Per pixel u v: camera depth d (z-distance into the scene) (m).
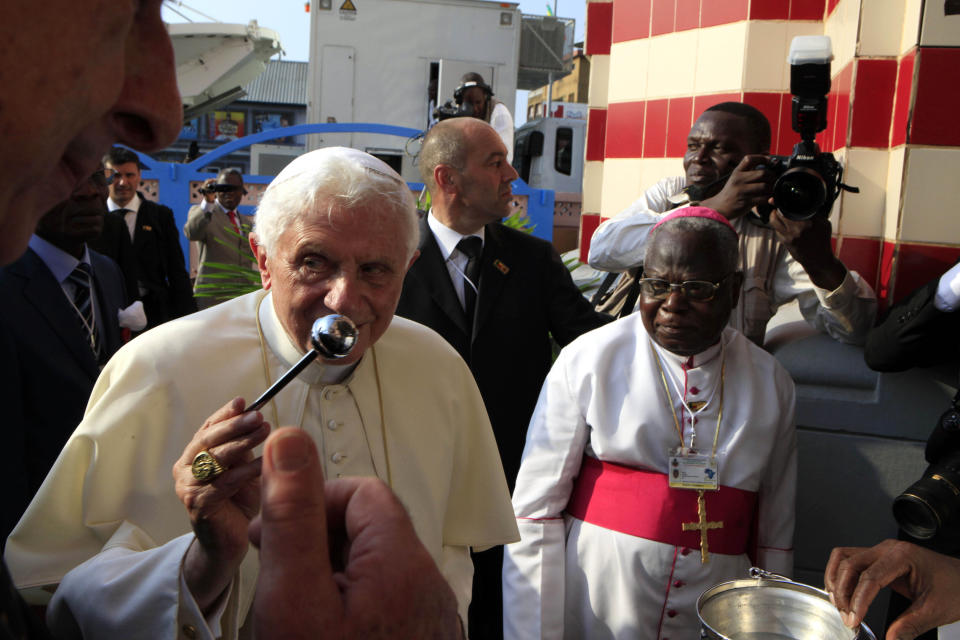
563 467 2.07
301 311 1.35
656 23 4.23
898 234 2.53
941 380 2.52
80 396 2.61
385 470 1.52
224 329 1.52
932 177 2.49
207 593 1.11
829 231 2.29
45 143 0.41
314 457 0.57
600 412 2.04
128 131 0.51
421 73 10.07
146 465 1.36
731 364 2.07
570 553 2.05
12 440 2.37
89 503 1.32
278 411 1.46
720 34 3.82
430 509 1.55
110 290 3.21
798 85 2.16
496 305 2.97
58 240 2.93
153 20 0.50
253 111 30.81
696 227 1.95
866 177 2.72
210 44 12.55
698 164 2.83
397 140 10.12
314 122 10.02
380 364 1.57
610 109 4.62
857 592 1.50
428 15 9.99
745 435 1.99
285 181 1.38
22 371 2.53
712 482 1.94
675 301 1.92
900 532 2.16
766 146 2.86
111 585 1.14
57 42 0.40
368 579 0.58
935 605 1.53
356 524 0.63
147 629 1.11
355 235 1.32
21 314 2.59
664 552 1.93
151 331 1.51
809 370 2.64
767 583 1.59
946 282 2.12
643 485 1.98
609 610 1.97
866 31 2.67
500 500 1.70
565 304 3.09
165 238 5.12
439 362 1.66
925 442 2.55
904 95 2.54
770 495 2.11
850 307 2.42
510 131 5.60
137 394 1.38
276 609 0.54
